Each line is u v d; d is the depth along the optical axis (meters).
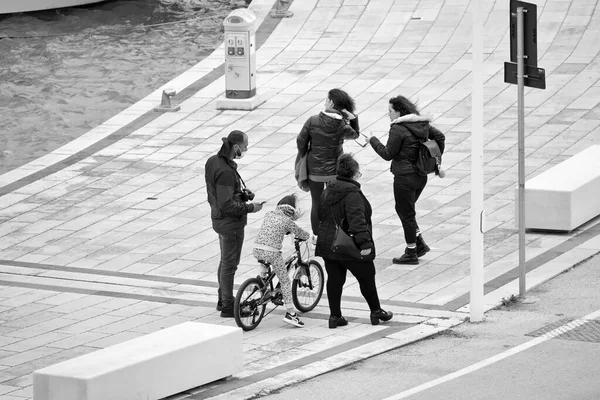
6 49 72.94
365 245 33.19
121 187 51.59
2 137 59.44
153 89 65.62
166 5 81.50
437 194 47.91
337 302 34.19
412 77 63.25
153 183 51.91
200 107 61.88
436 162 39.69
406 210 40.03
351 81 63.41
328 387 28.73
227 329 30.11
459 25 70.25
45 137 59.22
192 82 66.19
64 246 44.50
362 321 34.91
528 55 36.19
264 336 33.72
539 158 51.16
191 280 40.03
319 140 40.97
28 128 60.53
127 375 27.08
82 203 49.84
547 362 29.95
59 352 32.72
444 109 58.25
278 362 31.09
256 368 30.64
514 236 42.91
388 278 39.06
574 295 36.22
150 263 42.03
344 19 73.12
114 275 40.81
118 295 38.47
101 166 54.62
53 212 48.88
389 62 65.88
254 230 45.03
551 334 32.53
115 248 43.97
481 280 34.00
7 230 46.81
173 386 28.19
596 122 55.34
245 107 60.53
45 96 65.06
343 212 33.28
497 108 58.09
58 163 55.41
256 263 41.41
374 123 56.97
